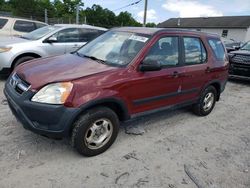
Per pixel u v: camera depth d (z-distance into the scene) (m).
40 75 3.25
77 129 3.15
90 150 3.36
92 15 49.19
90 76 3.22
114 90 3.33
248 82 9.70
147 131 4.38
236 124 5.13
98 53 4.08
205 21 49.38
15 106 3.14
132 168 3.27
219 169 3.44
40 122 3.03
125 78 3.46
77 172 3.08
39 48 6.75
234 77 9.07
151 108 4.02
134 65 3.61
